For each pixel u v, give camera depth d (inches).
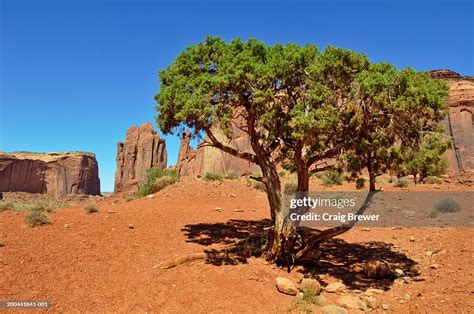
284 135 475.5
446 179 1567.4
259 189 1035.9
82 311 294.4
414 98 352.2
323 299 348.8
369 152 408.2
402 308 335.9
